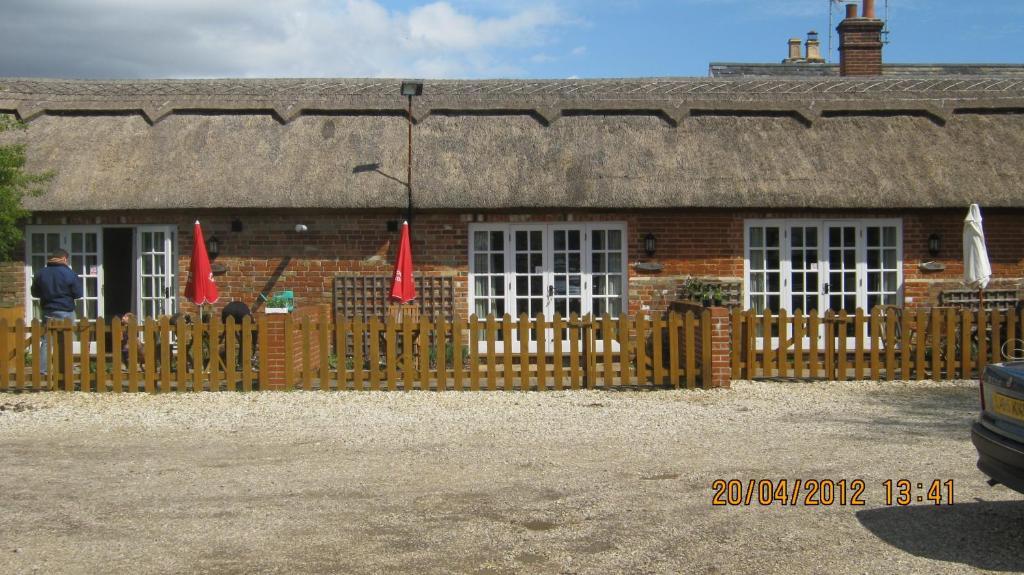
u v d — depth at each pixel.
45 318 12.10
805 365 12.69
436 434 8.77
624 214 14.22
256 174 14.35
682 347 11.66
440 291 14.25
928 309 14.48
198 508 6.40
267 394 10.98
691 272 14.36
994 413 5.89
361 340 11.32
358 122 15.48
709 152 14.78
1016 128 15.53
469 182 14.18
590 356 11.45
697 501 6.54
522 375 11.27
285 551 5.56
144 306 14.54
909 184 14.26
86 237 14.44
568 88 17.06
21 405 10.28
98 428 9.11
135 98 16.00
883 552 5.57
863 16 22.05
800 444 8.33
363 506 6.44
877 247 14.55
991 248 14.56
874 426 9.16
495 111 15.63
